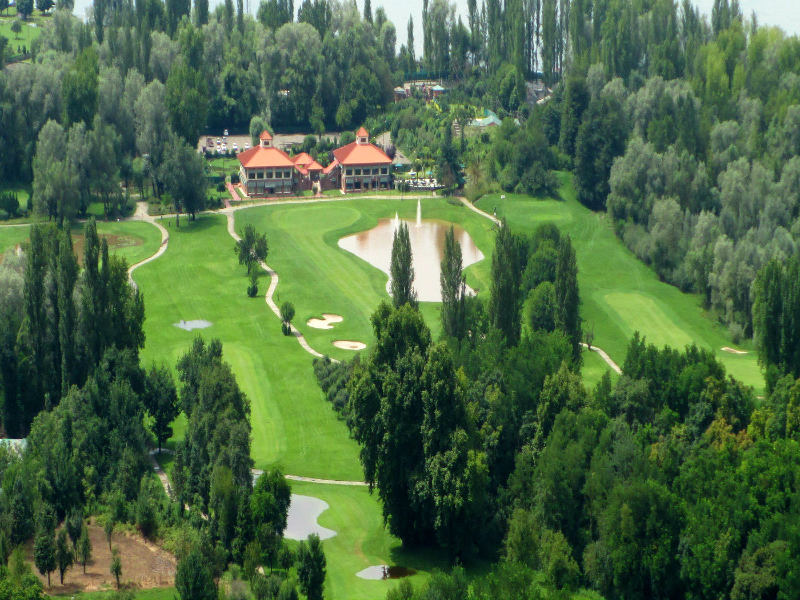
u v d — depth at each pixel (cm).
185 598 19962
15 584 19250
